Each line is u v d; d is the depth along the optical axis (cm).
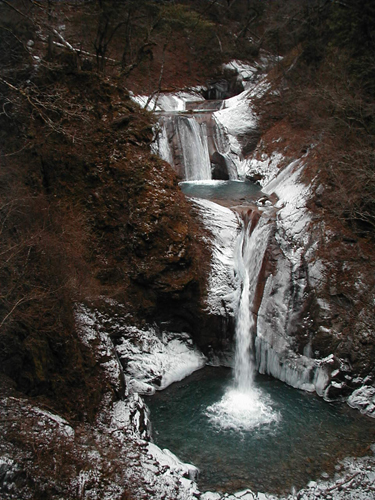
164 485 695
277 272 1178
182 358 1135
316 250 1159
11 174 985
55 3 1534
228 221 1289
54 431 685
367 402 958
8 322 690
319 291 1102
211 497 723
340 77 1423
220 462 811
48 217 998
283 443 862
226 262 1212
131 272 1098
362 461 806
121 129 1203
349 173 1195
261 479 772
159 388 1032
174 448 845
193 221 1257
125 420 840
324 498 732
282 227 1241
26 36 1318
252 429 901
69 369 815
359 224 1179
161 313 1147
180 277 1104
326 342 1045
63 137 1125
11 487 573
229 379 1088
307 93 1519
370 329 1014
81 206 1128
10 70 1135
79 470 649
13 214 864
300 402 994
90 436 749
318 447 848
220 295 1159
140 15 1861
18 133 1096
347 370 1002
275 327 1124
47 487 600
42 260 848
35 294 762
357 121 1357
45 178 1112
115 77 1371
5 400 691
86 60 1416
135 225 1098
